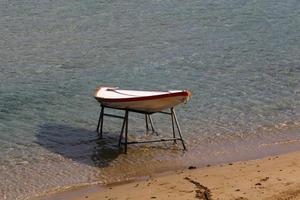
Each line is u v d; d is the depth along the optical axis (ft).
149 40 118.62
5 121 73.46
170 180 53.83
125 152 63.10
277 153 62.34
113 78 93.15
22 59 104.99
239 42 116.78
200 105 78.84
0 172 58.08
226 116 74.64
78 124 72.23
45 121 73.41
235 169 56.08
